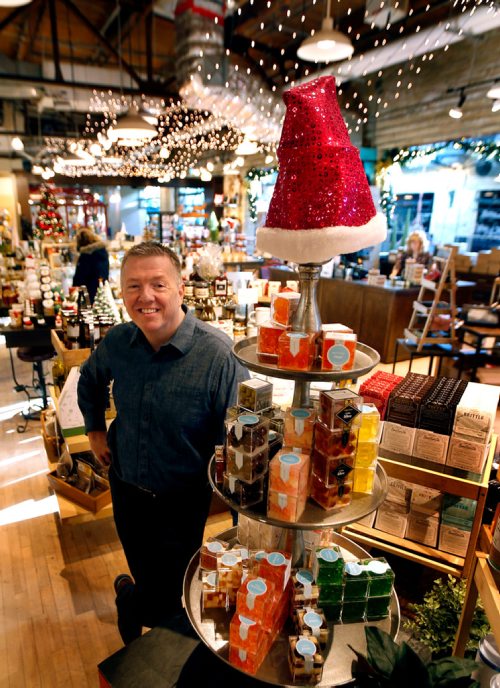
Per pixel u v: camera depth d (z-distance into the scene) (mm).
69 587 2422
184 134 10109
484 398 1801
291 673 1136
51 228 10031
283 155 1108
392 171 8188
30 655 2035
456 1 4574
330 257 1119
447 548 1801
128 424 1746
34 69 8602
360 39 6160
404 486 1833
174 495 1740
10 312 4363
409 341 4793
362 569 1336
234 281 4266
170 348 1650
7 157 13102
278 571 1228
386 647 1071
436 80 6891
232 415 1312
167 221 12906
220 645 1210
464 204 7520
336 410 1118
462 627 1438
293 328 1213
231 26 6086
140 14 6113
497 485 1743
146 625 1883
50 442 3057
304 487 1176
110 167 12602
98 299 3766
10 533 2828
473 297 6816
